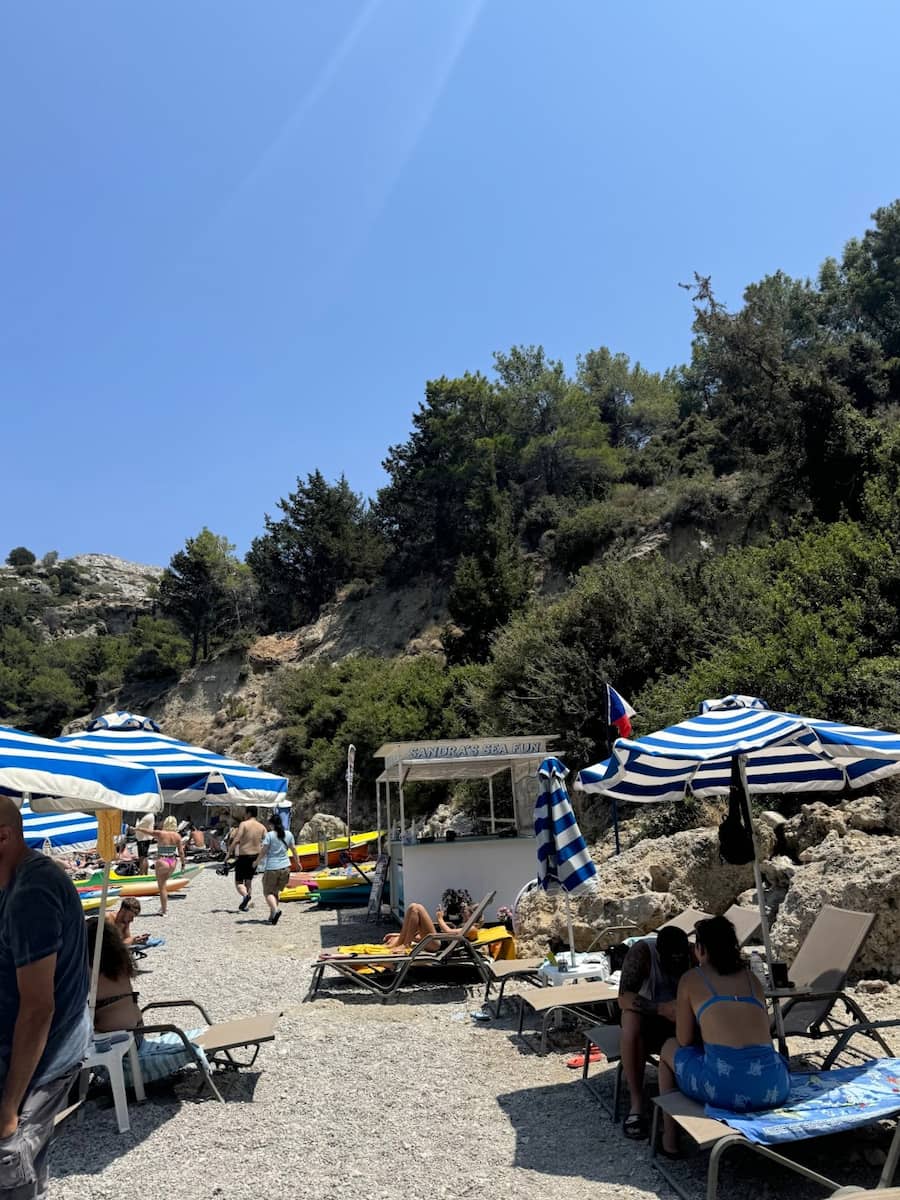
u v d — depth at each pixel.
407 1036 7.86
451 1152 5.22
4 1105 3.33
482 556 38.50
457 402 55.47
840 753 6.50
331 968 10.96
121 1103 5.77
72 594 155.75
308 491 63.44
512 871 12.50
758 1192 4.48
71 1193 4.86
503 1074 6.66
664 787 8.16
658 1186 4.62
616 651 22.03
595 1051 7.02
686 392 64.44
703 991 4.87
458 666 35.25
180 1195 4.78
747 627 20.31
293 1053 7.44
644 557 36.25
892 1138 4.61
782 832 11.33
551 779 8.36
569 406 55.00
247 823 17.23
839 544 20.09
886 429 28.59
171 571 68.06
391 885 14.98
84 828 11.23
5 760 5.35
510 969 8.57
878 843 9.20
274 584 63.56
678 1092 4.94
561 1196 4.56
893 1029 6.90
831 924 6.63
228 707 53.94
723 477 40.69
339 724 41.19
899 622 17.31
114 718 9.83
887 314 52.12
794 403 29.17
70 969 3.67
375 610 53.16
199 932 14.70
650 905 9.73
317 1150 5.33
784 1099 4.66
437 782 27.55
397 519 54.56
